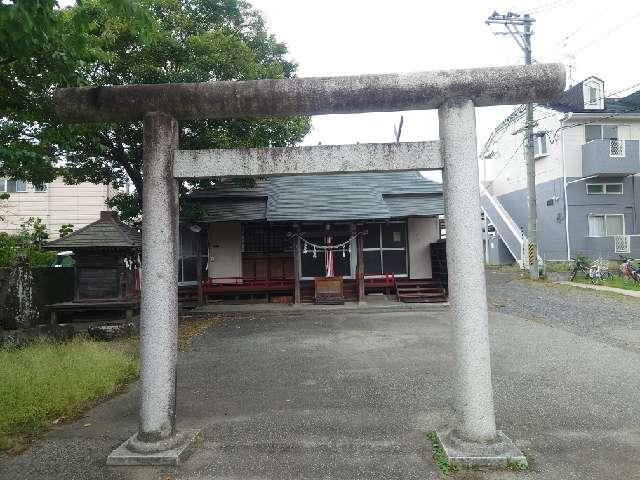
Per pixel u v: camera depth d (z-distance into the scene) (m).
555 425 4.90
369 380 6.77
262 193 16.66
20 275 9.00
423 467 4.00
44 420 5.14
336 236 15.93
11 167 6.40
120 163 12.34
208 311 14.02
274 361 8.12
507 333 10.09
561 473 3.86
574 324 10.96
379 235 17.06
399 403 5.70
